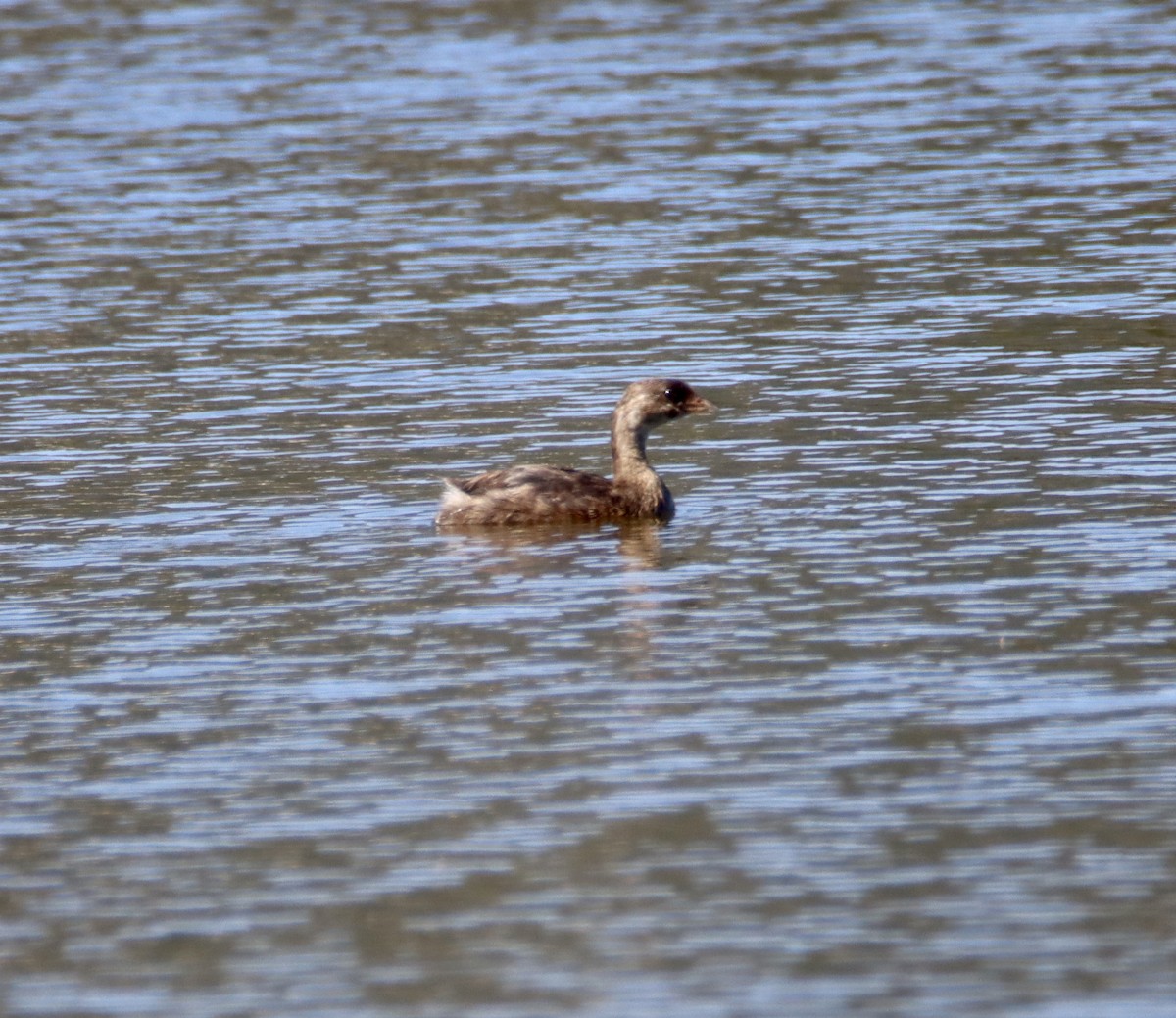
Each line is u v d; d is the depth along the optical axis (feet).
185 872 39.37
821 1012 33.65
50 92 141.18
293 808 41.98
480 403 75.46
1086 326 82.28
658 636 51.13
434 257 98.73
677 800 41.73
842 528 59.41
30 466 68.49
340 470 67.51
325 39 159.12
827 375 77.05
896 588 53.93
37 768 44.32
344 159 120.37
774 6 170.09
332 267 97.30
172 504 64.03
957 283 90.22
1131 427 68.33
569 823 40.83
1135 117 123.54
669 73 143.02
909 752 43.62
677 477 65.87
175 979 35.42
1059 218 101.35
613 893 37.91
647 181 112.98
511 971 35.29
